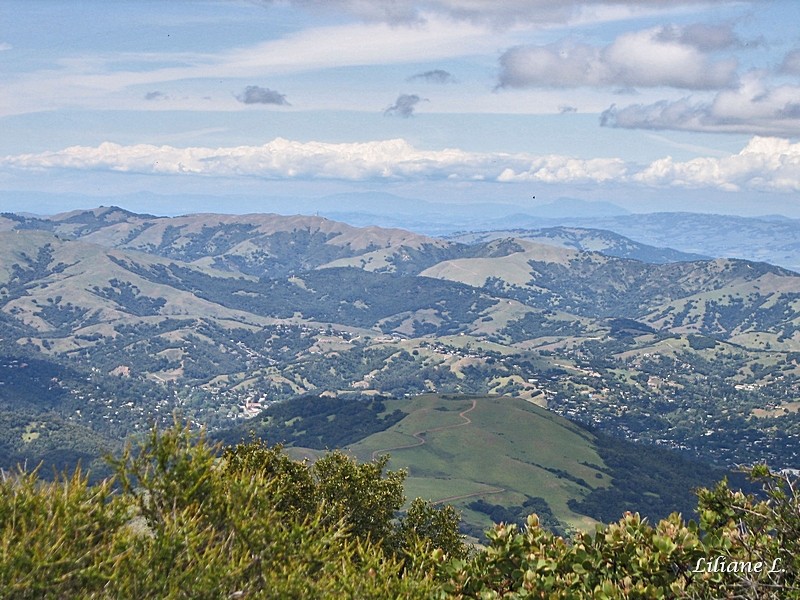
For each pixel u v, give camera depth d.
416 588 12.25
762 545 10.98
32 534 10.34
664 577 11.27
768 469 11.70
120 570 10.60
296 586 11.41
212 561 11.04
